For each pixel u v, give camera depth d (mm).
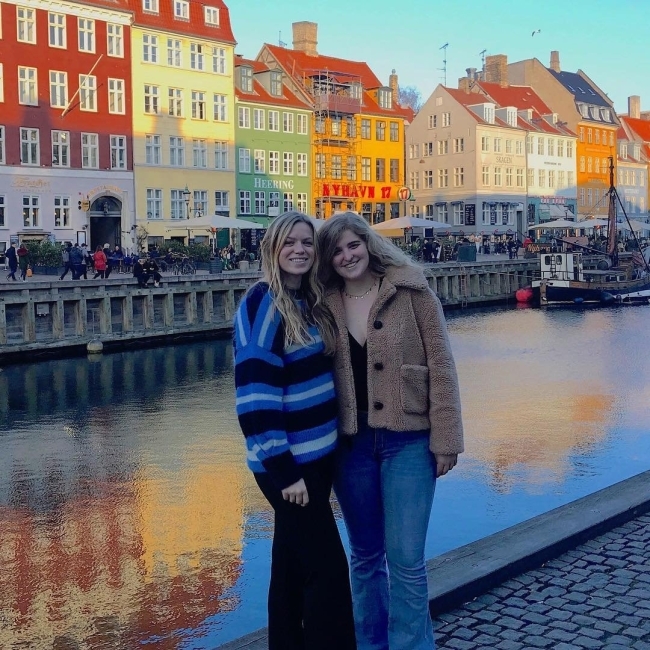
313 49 66562
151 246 42156
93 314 30219
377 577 4320
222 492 11867
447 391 4078
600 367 23859
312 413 3893
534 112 77875
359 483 4160
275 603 4031
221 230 52781
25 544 9758
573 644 4590
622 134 92500
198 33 51344
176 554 9312
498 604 5125
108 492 11969
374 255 4121
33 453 14562
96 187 46688
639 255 49625
